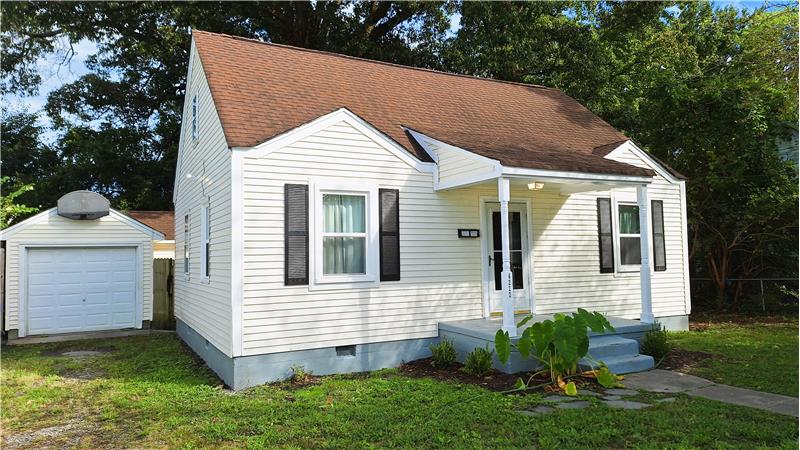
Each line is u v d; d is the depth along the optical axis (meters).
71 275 13.91
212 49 10.38
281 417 5.98
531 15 22.39
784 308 14.26
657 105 14.38
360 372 8.37
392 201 8.91
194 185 11.04
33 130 29.30
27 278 13.41
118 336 13.34
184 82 28.19
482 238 9.79
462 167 8.77
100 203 13.80
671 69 15.38
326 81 10.90
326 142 8.41
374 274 8.65
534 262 10.30
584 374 7.42
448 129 10.52
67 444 5.46
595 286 10.94
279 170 8.02
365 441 5.10
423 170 9.29
